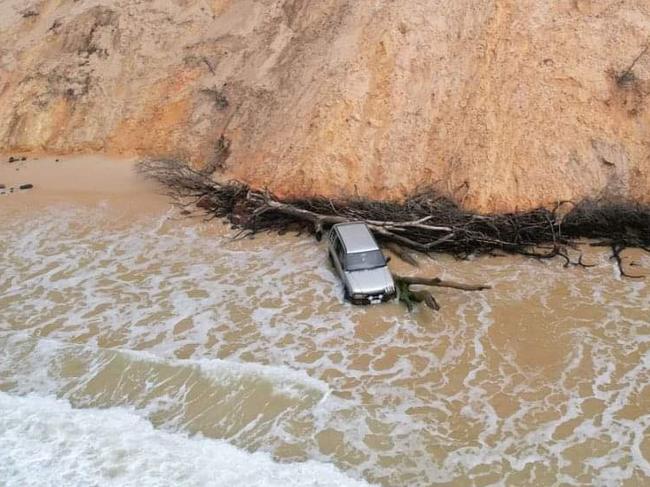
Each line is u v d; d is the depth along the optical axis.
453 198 18.81
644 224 17.67
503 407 12.89
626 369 13.63
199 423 13.02
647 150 18.52
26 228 20.45
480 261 17.47
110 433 12.77
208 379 13.90
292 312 15.96
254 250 18.73
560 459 11.73
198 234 19.77
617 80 19.17
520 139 18.91
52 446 12.45
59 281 17.69
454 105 19.95
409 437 12.34
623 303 15.55
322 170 19.97
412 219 17.95
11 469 11.91
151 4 27.20
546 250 17.69
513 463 11.72
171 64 25.47
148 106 24.89
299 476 11.59
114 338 15.39
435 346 14.59
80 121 25.25
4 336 15.57
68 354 14.93
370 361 14.24
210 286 17.17
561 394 13.12
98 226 20.47
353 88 20.61
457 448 12.07
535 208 18.19
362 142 20.12
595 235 18.00
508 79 19.69
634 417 12.52
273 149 21.06
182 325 15.75
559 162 18.56
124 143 24.72
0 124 25.97
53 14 28.75
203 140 23.36
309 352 14.61
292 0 24.64
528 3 20.69
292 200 19.98
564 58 19.58
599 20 20.03
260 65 23.56
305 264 17.89
